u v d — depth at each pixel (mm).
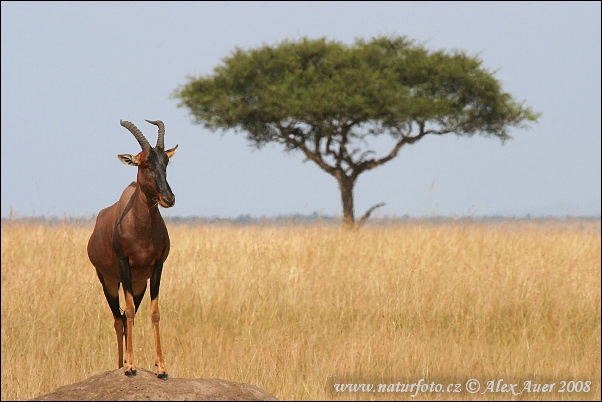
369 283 38906
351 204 86062
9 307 34031
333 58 84812
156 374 20969
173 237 44312
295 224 47500
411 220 47875
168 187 20656
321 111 79375
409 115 80750
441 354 31516
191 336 32906
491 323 37031
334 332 34719
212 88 85500
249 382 28594
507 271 40812
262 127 85562
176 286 36844
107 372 20562
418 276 39469
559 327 36594
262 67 85625
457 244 45000
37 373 28344
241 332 34719
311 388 27891
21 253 39688
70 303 34750
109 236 21984
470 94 85500
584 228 51562
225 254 41375
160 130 21375
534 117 86562
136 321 34000
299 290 37656
